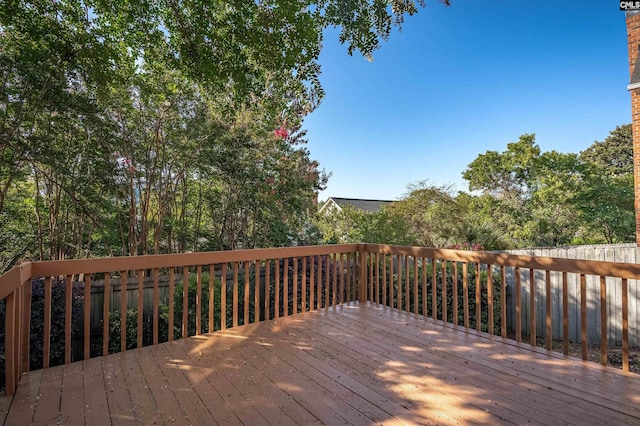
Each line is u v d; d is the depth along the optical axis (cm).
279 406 195
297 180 668
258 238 690
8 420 181
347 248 457
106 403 200
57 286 400
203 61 378
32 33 409
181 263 319
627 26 629
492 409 191
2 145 427
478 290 339
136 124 563
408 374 239
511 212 1372
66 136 500
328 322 369
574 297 580
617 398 203
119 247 604
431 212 909
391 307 428
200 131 579
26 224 556
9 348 212
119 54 466
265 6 341
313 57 364
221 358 271
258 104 534
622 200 1166
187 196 669
